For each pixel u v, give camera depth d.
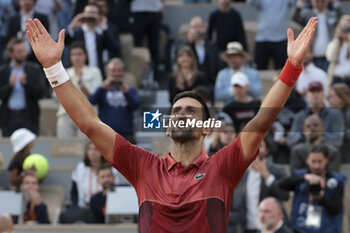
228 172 7.03
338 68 24.55
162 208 6.89
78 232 17.19
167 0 36.31
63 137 22.98
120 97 21.41
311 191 17.02
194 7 33.97
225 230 6.87
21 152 20.28
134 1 30.45
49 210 20.00
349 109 20.14
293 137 19.38
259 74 25.02
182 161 7.11
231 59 22.72
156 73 30.55
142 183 7.11
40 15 21.28
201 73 22.17
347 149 20.06
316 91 19.77
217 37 28.69
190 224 6.82
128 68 29.80
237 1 34.69
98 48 25.89
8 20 27.20
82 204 19.33
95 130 7.18
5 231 15.52
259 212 15.87
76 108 7.14
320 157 17.23
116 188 17.84
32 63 24.94
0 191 18.77
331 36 25.19
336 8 25.83
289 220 17.30
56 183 21.53
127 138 21.41
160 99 29.17
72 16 29.16
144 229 6.93
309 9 25.16
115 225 17.17
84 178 19.30
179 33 32.41
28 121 22.88
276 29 25.14
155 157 7.25
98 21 26.22
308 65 22.70
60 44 7.18
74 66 22.98
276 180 17.45
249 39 31.73
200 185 6.93
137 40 30.61
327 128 19.86
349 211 19.77
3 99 22.81
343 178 17.30
